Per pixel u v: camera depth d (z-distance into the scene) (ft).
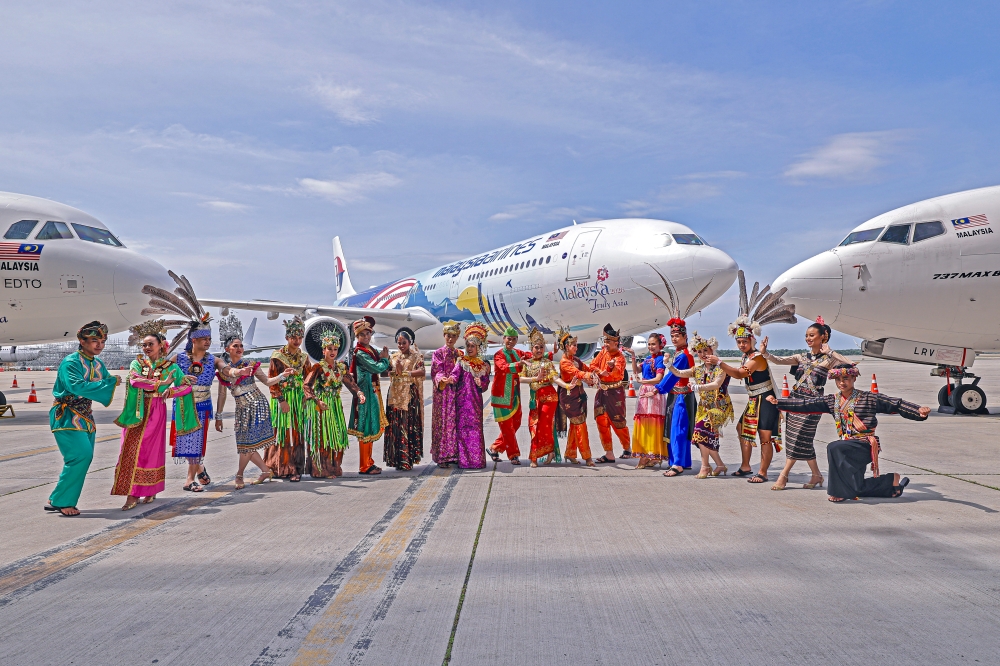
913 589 11.46
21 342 47.01
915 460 25.18
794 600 11.00
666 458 24.89
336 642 9.54
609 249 59.21
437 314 85.76
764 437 21.71
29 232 42.88
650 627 9.98
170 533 15.84
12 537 15.64
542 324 67.92
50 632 9.96
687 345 23.20
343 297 142.31
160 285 45.60
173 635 9.83
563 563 13.14
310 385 22.70
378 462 27.63
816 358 20.06
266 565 13.20
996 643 9.30
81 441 18.01
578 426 25.48
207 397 22.61
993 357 255.09
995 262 38.63
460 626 10.07
